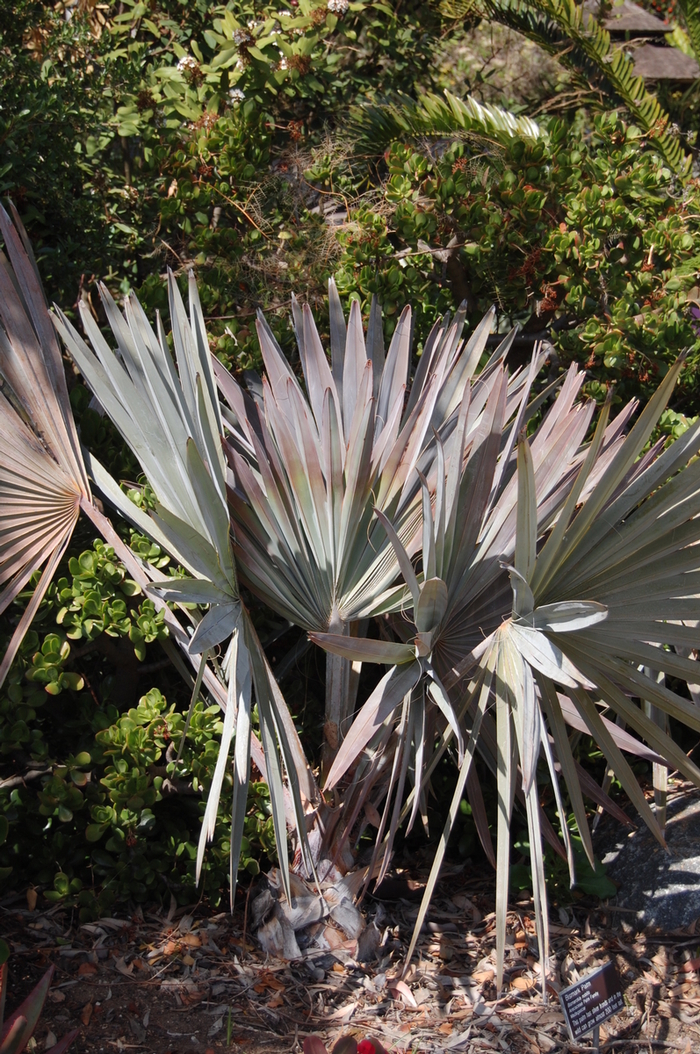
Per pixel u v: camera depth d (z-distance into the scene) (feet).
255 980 8.72
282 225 14.33
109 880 9.05
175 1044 7.85
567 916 10.25
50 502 8.75
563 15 21.62
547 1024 8.68
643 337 13.10
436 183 13.38
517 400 10.48
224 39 14.92
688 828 10.56
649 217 14.33
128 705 10.46
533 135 15.90
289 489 8.38
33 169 12.76
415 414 9.23
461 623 8.63
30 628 9.70
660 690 8.09
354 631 10.09
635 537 7.61
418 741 8.04
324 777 9.42
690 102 28.84
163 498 8.73
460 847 10.88
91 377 8.91
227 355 12.78
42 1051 7.53
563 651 8.10
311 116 15.84
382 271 13.64
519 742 7.40
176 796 9.76
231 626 7.90
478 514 8.27
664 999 9.13
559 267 13.65
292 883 8.95
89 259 13.73
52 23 14.89
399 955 9.39
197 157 14.07
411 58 18.03
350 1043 6.04
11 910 9.12
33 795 9.35
